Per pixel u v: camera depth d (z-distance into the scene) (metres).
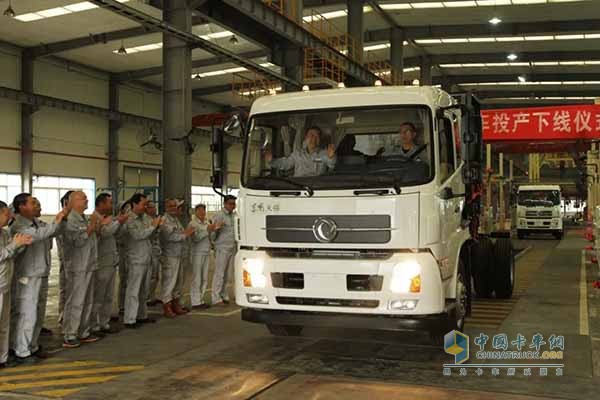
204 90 36.69
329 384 5.80
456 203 6.87
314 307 6.13
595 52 33.19
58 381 5.98
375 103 6.34
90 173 31.19
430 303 5.87
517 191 32.28
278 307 6.28
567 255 21.45
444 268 6.22
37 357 6.86
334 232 6.05
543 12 27.12
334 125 6.40
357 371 6.28
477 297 11.46
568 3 25.70
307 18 27.67
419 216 5.91
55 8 22.69
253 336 7.96
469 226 7.84
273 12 18.84
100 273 8.01
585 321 9.05
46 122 28.64
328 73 22.08
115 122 32.44
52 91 28.83
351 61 24.34
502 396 5.44
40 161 28.28
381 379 5.99
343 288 6.01
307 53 21.55
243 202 6.52
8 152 26.81
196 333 8.16
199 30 26.23
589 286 13.13
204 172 38.91
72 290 7.41
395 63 30.12
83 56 29.14
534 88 41.88
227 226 10.42
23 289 6.71
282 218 6.28
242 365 6.52
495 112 12.41
